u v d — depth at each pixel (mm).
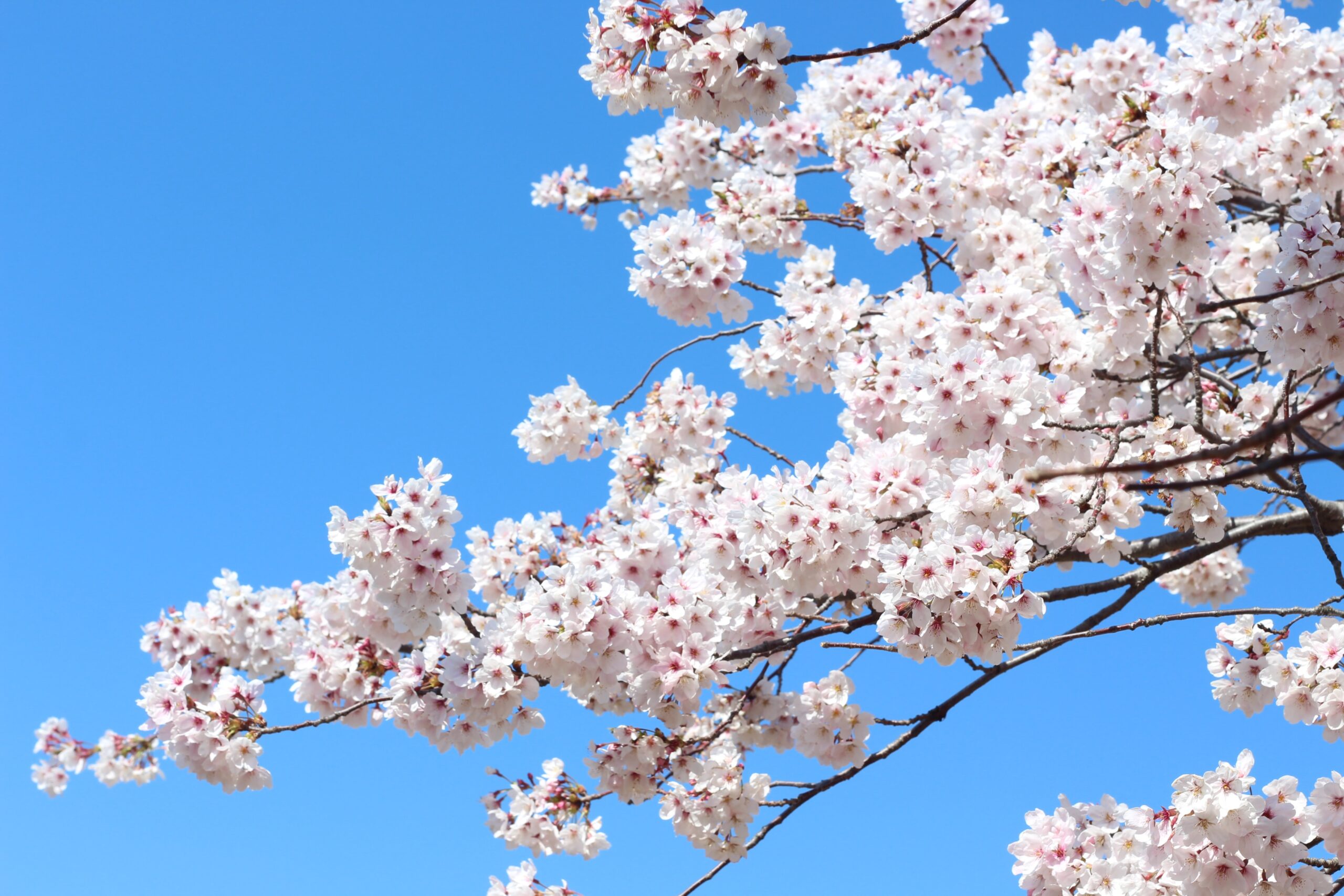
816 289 6246
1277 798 3902
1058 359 4938
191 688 6961
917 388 4293
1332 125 5738
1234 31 5281
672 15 3941
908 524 4270
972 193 6434
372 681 5922
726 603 4867
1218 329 6762
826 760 5547
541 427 6895
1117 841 4273
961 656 4234
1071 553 4773
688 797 5461
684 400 6797
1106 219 4254
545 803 5902
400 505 4695
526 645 4617
